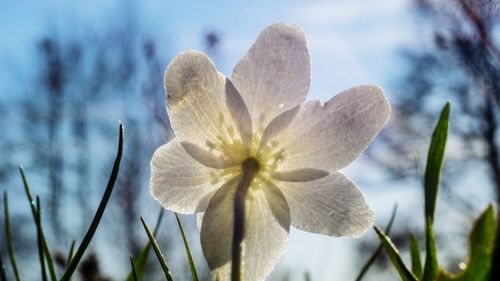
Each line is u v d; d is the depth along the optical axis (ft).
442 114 0.40
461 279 0.30
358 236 0.37
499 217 0.30
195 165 0.37
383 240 0.37
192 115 0.37
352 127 0.37
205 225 0.36
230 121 0.37
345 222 0.37
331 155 0.37
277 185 0.37
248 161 0.37
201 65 0.36
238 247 0.34
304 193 0.37
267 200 0.37
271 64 0.37
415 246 0.43
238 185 0.37
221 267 0.36
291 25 0.37
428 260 0.38
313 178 0.37
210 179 0.37
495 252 0.30
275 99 0.37
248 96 0.37
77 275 0.49
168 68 0.36
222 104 0.37
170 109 0.36
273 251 0.37
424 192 0.40
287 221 0.37
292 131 0.37
